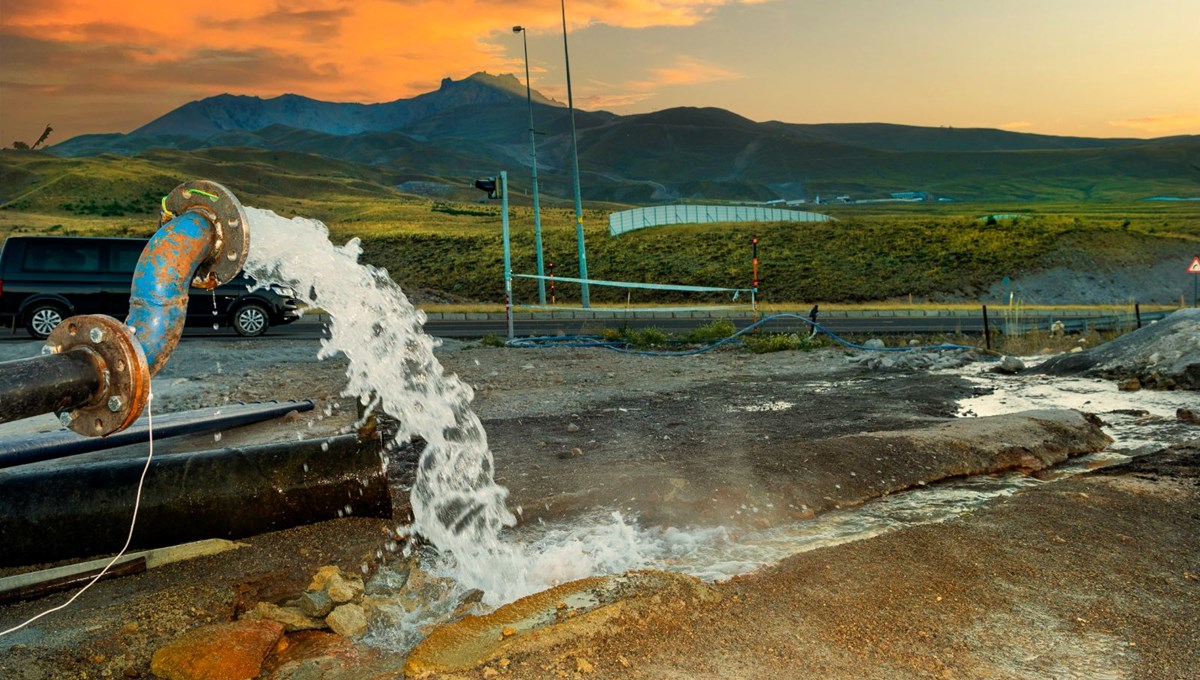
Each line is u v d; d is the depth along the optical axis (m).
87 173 135.75
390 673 3.26
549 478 5.92
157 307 2.17
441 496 5.39
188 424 7.48
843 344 16.92
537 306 29.39
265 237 3.00
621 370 12.88
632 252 54.41
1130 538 4.64
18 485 4.43
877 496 5.75
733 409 9.23
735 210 73.81
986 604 3.80
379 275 4.16
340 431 7.84
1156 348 10.90
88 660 3.44
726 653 3.30
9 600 4.00
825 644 3.40
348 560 4.54
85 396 1.93
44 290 16.41
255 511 4.75
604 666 3.17
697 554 4.57
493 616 3.65
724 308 29.97
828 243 53.69
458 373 12.35
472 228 78.50
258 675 3.40
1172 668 3.25
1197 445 6.88
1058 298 42.88
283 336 18.06
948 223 59.66
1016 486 6.02
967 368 12.66
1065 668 3.25
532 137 32.34
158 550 4.52
